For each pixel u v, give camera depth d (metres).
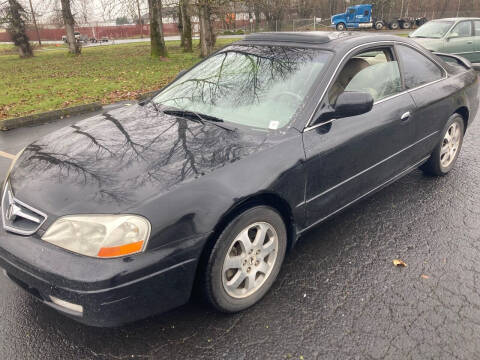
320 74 2.90
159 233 2.04
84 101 9.09
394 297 2.70
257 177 2.36
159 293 2.11
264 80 3.07
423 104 3.65
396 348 2.30
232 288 2.44
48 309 2.59
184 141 2.57
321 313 2.56
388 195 4.11
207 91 3.23
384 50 3.48
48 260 2.00
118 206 2.04
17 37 25.17
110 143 2.62
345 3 51.03
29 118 7.03
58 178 2.30
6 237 2.20
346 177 3.02
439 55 4.94
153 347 2.30
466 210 3.80
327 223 3.59
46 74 15.28
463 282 2.85
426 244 3.29
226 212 2.21
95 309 1.97
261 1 20.16
